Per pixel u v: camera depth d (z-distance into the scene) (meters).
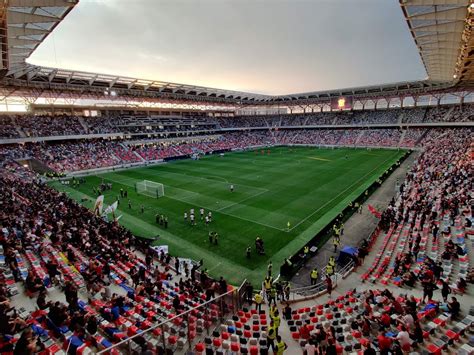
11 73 42.62
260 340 10.88
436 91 80.38
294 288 18.58
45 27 24.86
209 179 50.50
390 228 25.59
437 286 14.51
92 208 35.06
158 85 68.88
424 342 10.36
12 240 18.19
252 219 30.80
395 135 88.50
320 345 10.37
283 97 107.88
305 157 73.31
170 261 21.56
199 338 11.10
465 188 28.89
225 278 20.17
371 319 11.94
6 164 51.12
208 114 115.81
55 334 10.41
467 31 22.70
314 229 28.12
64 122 69.75
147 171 59.91
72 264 17.34
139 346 9.62
